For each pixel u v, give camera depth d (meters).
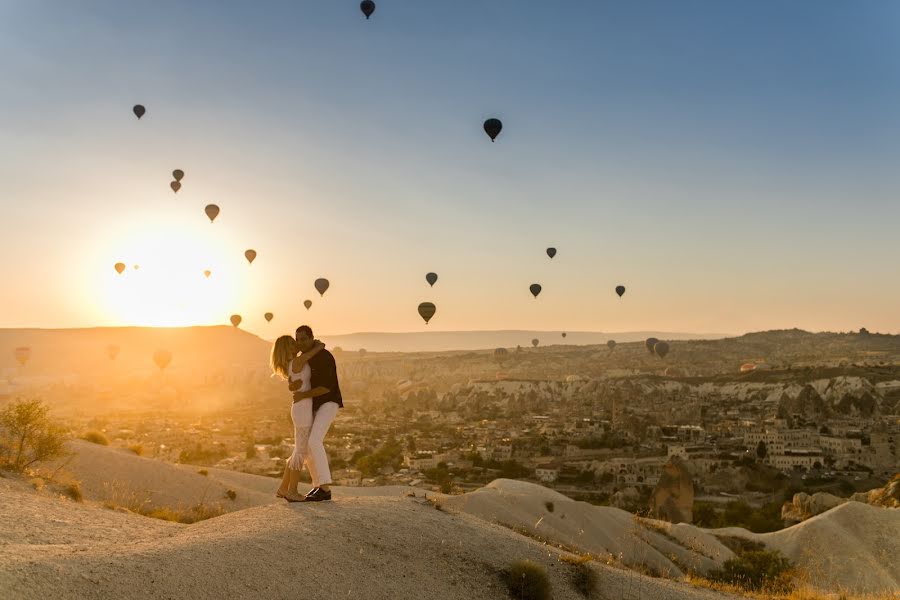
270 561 8.66
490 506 40.06
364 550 9.79
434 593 9.29
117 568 7.48
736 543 49.09
